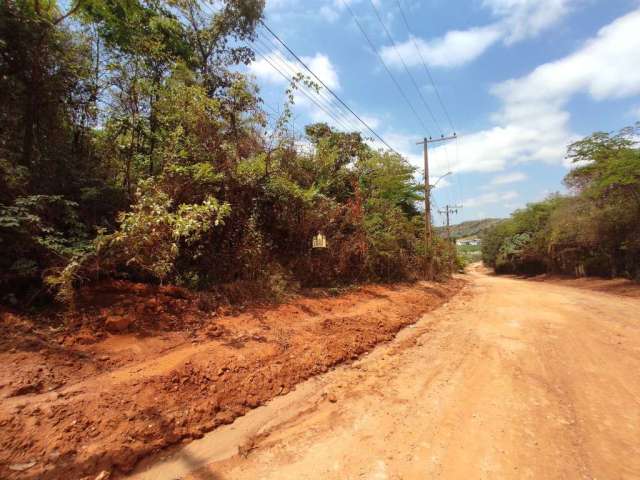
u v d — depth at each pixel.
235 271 7.66
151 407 3.56
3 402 3.13
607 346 7.11
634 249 19.67
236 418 3.91
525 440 3.58
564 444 3.52
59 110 6.37
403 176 19.27
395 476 2.98
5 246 4.42
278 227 9.14
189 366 4.30
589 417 4.10
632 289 17.22
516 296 16.11
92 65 7.14
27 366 3.64
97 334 4.51
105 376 3.86
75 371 3.82
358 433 3.70
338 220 11.59
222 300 6.69
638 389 4.95
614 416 4.14
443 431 3.74
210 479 2.92
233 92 8.49
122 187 6.75
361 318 8.04
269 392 4.47
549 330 8.58
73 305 4.64
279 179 8.58
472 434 3.68
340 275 11.66
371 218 14.38
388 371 5.61
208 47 12.47
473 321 9.88
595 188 19.66
